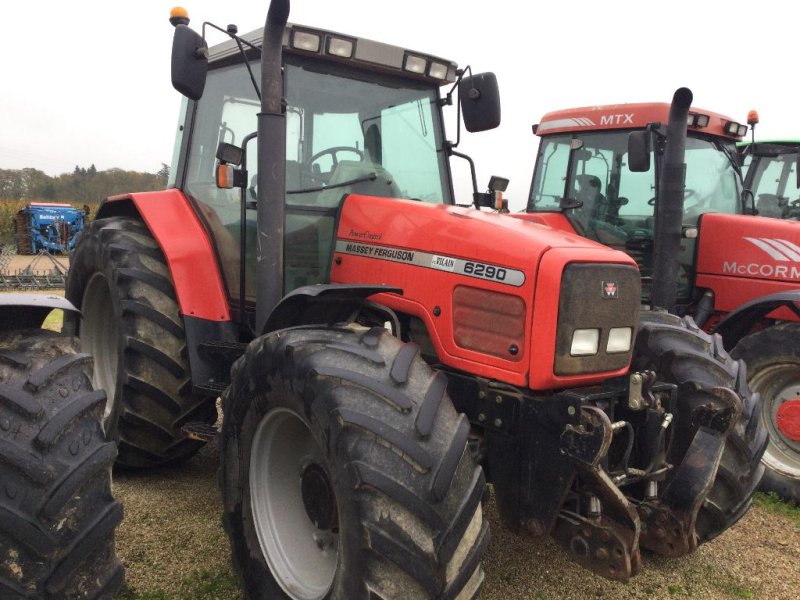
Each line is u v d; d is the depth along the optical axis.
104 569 2.05
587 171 5.78
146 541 2.97
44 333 2.28
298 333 2.36
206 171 3.55
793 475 4.01
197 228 3.54
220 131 3.47
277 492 2.53
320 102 3.11
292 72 3.04
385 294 2.81
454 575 1.93
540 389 2.34
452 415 2.11
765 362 4.11
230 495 2.57
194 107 3.68
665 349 2.95
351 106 3.20
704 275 5.22
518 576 2.86
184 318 3.35
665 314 3.26
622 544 2.25
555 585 2.82
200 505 3.37
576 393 2.40
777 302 4.07
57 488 1.94
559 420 2.27
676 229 4.10
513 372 2.39
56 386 2.09
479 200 3.43
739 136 5.75
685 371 2.88
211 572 2.75
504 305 2.42
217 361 3.35
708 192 5.57
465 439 2.06
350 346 2.22
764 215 6.53
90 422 2.12
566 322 2.30
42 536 1.90
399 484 1.92
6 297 2.22
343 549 1.99
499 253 2.46
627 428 2.59
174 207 3.62
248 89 3.30
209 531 3.09
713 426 2.71
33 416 1.98
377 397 2.06
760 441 3.00
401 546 1.88
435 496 1.93
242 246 3.16
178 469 3.89
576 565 2.97
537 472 2.35
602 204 5.67
